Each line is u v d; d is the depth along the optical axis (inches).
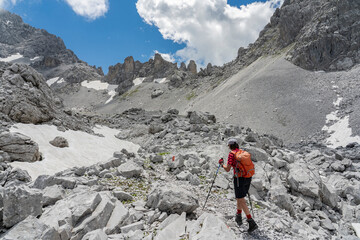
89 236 187.8
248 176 248.8
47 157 599.2
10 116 756.6
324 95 3838.6
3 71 879.7
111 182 368.8
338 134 2947.8
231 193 374.3
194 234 215.2
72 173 393.1
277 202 367.9
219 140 844.0
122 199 303.4
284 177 485.4
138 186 366.3
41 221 182.5
